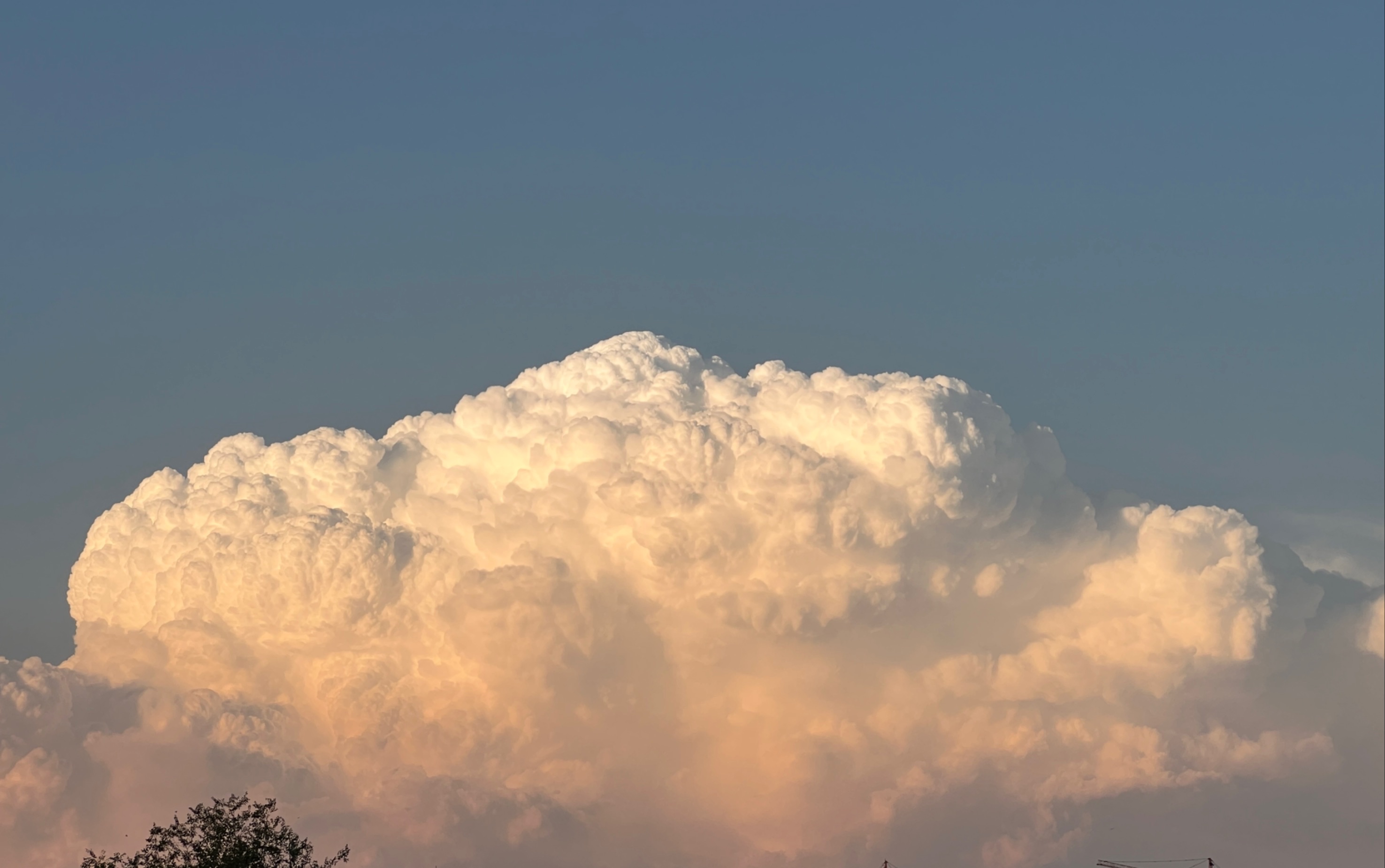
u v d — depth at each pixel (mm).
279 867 92562
